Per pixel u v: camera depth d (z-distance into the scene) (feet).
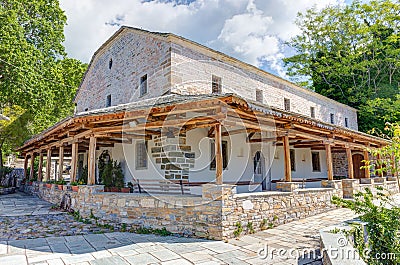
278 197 23.77
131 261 14.61
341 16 78.79
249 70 40.86
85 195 25.44
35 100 53.93
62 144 35.29
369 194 18.42
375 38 73.15
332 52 79.61
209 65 34.91
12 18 50.75
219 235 18.56
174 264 14.25
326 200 30.53
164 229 20.47
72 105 70.44
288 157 27.20
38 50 57.36
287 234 20.31
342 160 63.05
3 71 49.14
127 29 39.47
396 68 72.08
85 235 19.79
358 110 72.90
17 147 54.08
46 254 15.57
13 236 19.36
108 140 33.35
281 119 24.41
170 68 30.78
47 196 38.04
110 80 44.32
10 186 55.06
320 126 27.84
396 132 20.77
